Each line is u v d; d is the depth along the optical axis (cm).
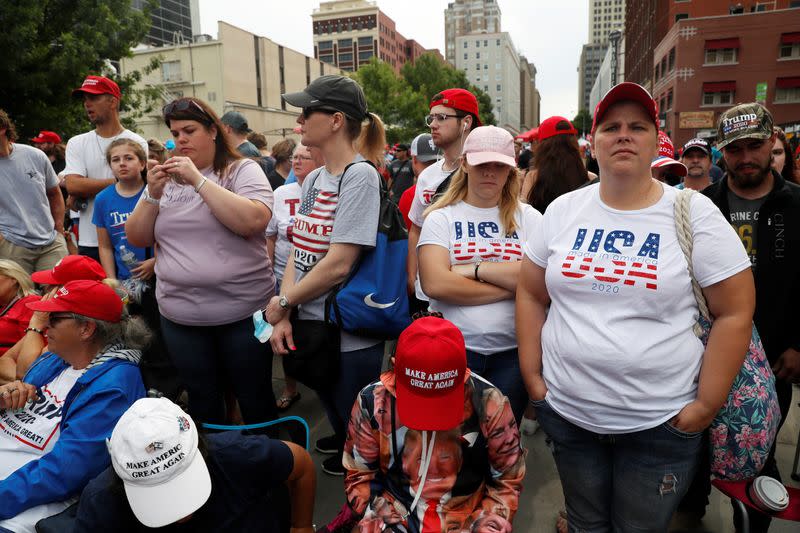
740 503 187
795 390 388
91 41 1409
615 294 162
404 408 167
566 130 311
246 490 177
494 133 217
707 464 193
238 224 237
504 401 179
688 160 396
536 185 316
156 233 250
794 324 233
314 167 358
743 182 236
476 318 219
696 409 159
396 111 4978
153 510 153
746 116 225
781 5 3425
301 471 195
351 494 185
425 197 312
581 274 167
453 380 163
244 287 251
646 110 158
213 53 4400
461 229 227
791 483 277
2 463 212
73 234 595
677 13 3662
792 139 838
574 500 193
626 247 163
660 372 159
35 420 216
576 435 182
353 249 224
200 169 255
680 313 161
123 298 238
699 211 158
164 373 278
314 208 240
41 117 1329
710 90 3381
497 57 14300
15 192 381
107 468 186
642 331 160
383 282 229
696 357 162
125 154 327
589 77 15625
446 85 6381
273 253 377
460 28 17112
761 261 234
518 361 224
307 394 402
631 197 166
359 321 225
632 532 179
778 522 246
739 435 173
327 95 229
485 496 187
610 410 166
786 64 3247
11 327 272
